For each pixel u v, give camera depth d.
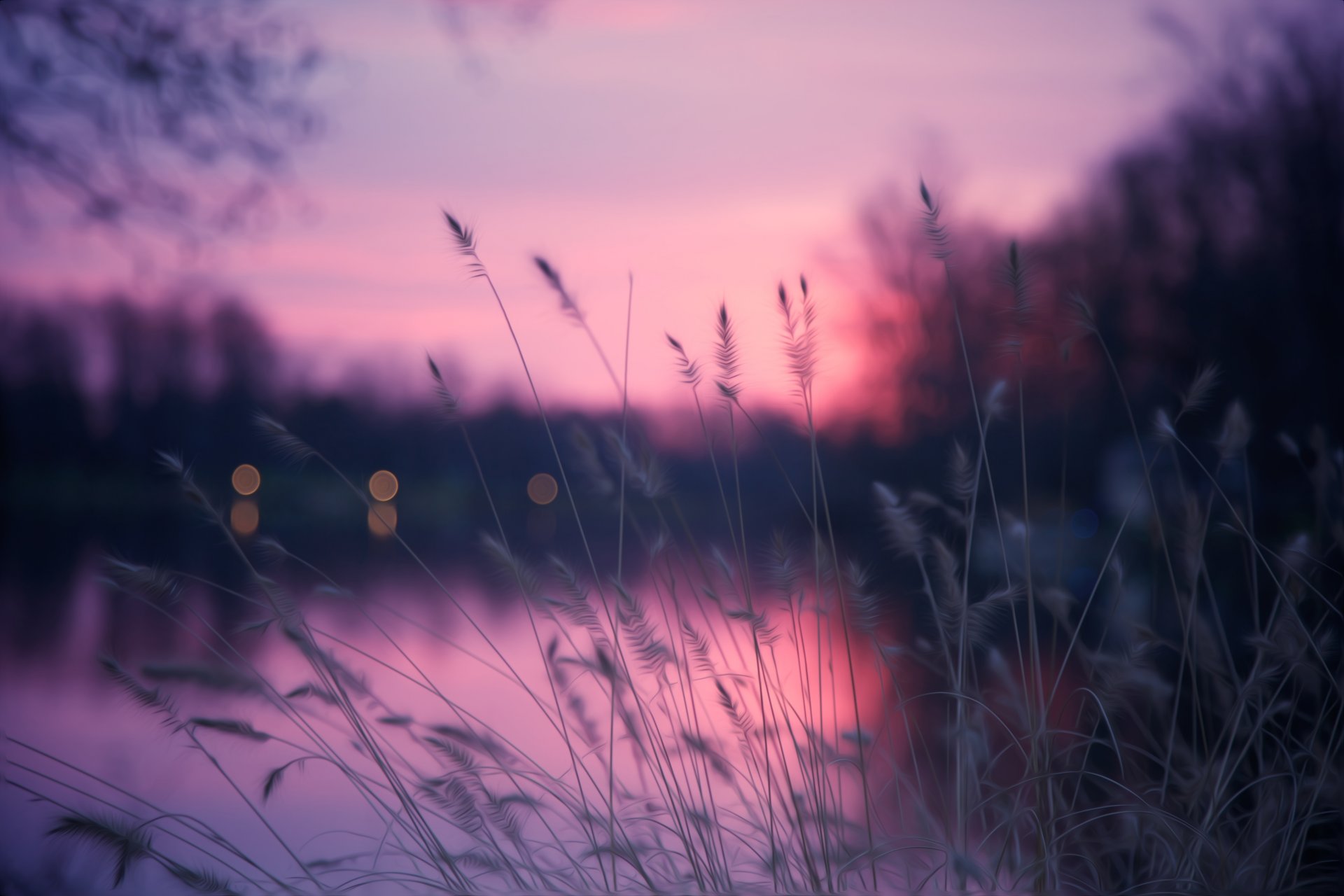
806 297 1.53
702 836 1.51
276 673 2.78
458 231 1.54
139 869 1.65
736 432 1.55
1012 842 1.55
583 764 1.54
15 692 2.76
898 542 1.54
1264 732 1.56
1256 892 1.44
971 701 1.51
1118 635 1.65
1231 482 2.10
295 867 1.65
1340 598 1.66
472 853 1.52
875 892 1.46
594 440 1.56
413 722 1.55
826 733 1.66
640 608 1.53
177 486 1.53
